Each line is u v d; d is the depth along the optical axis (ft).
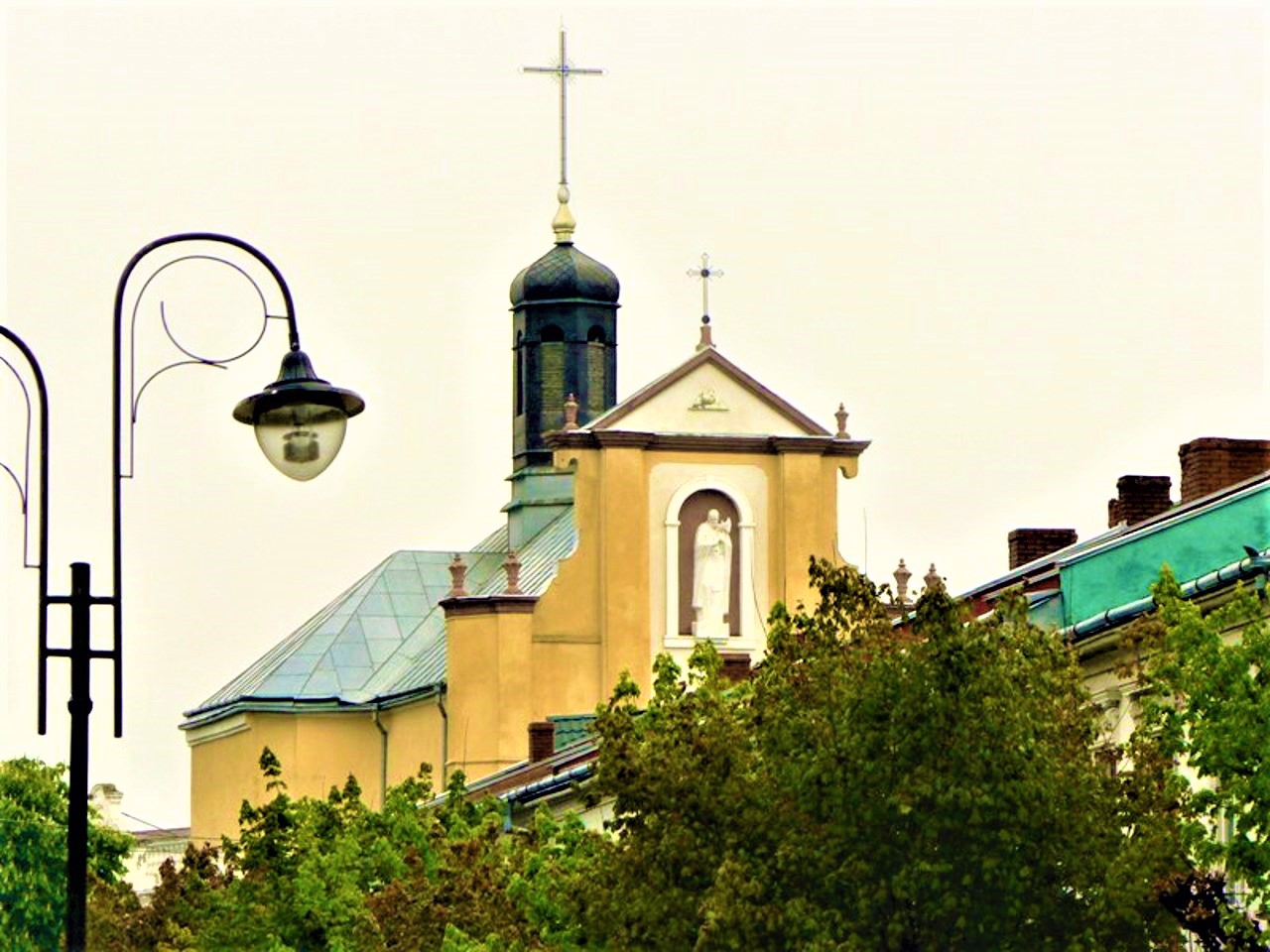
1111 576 573.33
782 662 499.51
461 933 593.01
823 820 482.28
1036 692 480.64
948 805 468.75
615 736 506.07
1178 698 476.95
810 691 492.13
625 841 510.17
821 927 475.31
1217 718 442.91
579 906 510.17
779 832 487.61
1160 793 472.03
